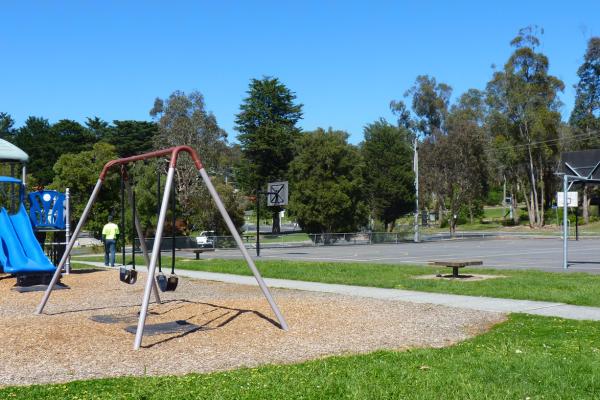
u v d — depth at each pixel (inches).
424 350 314.0
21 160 819.4
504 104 2933.1
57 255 828.6
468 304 499.2
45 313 473.1
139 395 229.8
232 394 228.4
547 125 2842.0
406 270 817.5
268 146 2598.4
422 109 3467.0
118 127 3120.1
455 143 2466.8
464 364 273.7
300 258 1199.6
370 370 264.2
